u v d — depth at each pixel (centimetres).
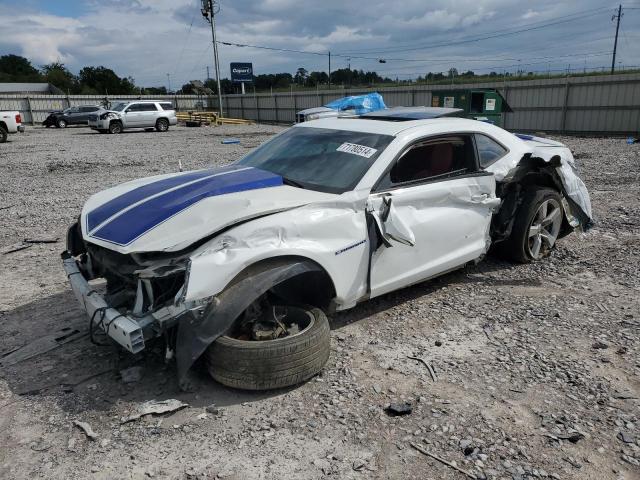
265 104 4784
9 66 11000
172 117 3212
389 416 307
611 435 289
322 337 332
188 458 273
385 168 402
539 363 365
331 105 2091
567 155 602
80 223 383
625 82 2423
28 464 269
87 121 3788
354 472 263
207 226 325
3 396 328
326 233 358
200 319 306
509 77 3262
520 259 562
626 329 414
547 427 296
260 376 314
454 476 260
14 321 434
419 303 467
